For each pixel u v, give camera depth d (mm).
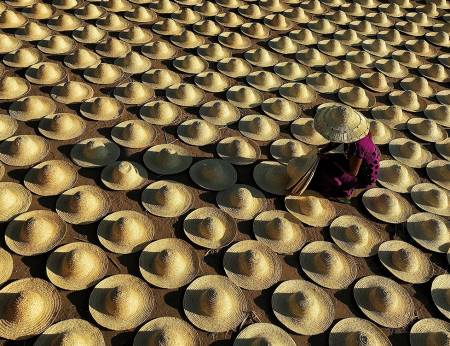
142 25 9648
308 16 10852
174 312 5066
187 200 6242
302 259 5742
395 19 11367
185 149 6988
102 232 5680
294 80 8773
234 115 7758
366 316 5266
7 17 8953
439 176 7141
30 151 6500
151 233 5781
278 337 4938
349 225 6203
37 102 7191
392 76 9273
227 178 6586
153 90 8016
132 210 6027
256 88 8398
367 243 6035
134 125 6969
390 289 5438
